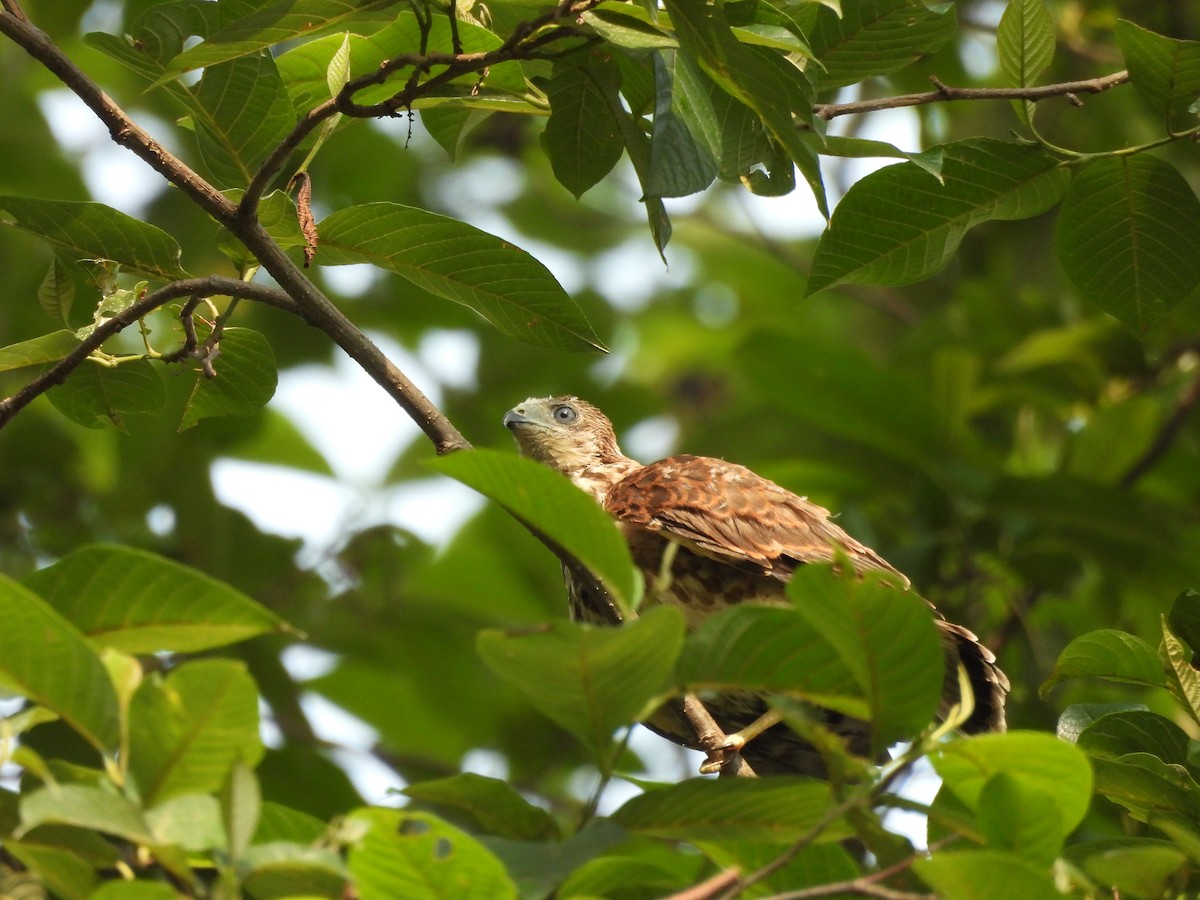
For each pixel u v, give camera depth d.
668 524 11.74
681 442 18.39
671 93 7.11
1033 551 14.38
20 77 19.41
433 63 7.46
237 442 16.50
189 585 5.58
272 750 13.52
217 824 5.12
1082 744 8.08
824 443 16.03
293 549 16.19
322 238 8.55
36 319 16.95
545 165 22.92
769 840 5.94
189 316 8.41
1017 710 14.55
